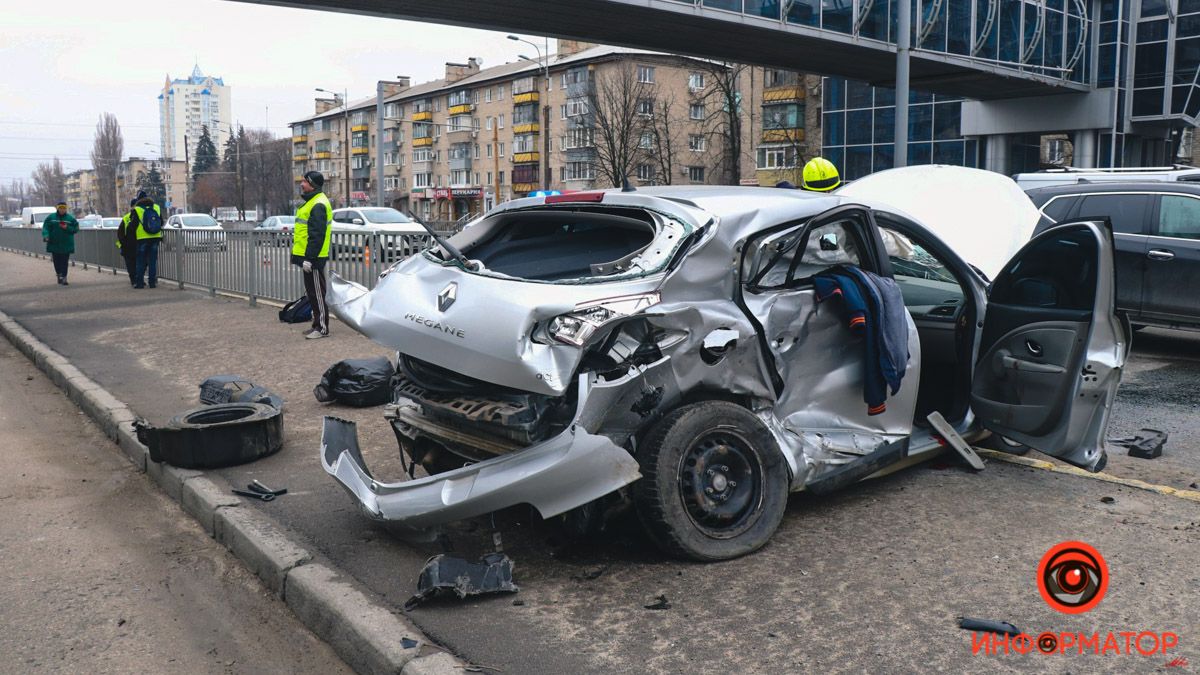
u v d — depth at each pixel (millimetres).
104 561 4578
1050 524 4414
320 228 10289
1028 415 4746
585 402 3723
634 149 58781
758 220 4234
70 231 19453
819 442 4480
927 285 5746
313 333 10508
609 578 3936
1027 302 4797
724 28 23516
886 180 7117
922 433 5250
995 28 29766
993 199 6566
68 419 7699
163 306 14336
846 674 3111
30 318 13492
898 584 3795
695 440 3984
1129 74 35000
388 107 100875
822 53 27234
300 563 4168
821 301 4457
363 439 6297
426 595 3697
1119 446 5938
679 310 3920
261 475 5559
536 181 79250
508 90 84188
